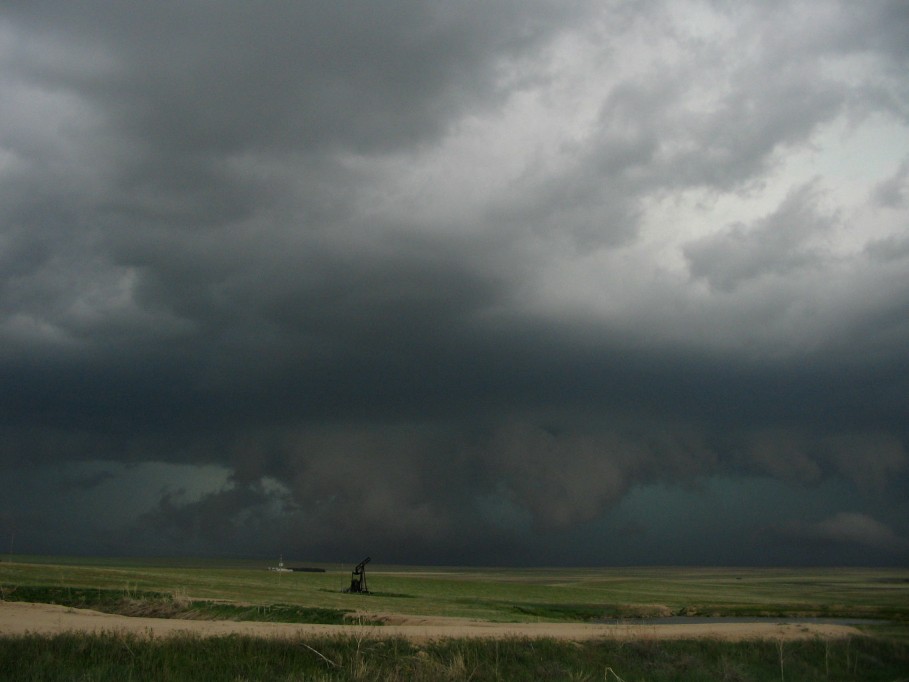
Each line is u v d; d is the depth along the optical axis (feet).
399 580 366.02
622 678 92.79
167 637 89.45
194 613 160.35
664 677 96.99
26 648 77.41
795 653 118.01
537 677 88.17
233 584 244.22
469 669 86.53
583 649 104.12
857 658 118.62
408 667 83.87
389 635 99.35
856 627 152.25
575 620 220.84
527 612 228.43
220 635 94.48
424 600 236.02
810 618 243.40
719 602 317.01
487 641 99.66
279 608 168.96
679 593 395.55
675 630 135.33
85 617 129.08
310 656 85.30
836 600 342.03
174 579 241.55
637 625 152.76
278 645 87.86
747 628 143.23
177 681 70.74
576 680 87.30
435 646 94.22
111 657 77.82
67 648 79.46
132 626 109.40
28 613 131.34
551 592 341.00
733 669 101.45
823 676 107.65
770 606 287.89
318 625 128.57
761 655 115.44
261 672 75.92
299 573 395.96
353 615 161.48
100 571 250.16
